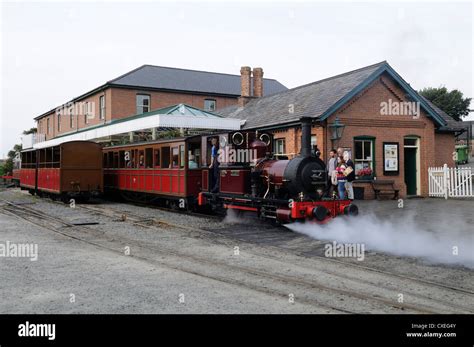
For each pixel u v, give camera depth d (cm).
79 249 966
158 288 667
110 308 578
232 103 3850
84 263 830
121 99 3328
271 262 837
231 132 1355
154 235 1148
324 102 1973
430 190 2103
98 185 2169
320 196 1168
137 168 2073
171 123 2059
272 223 1293
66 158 2100
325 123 1897
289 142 2048
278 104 2400
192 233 1173
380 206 1680
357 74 2080
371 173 1975
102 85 3347
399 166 2062
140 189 2038
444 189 2012
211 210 1686
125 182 2209
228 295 632
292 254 905
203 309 574
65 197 2131
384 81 2020
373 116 2003
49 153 2291
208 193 1501
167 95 3525
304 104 2122
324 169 1184
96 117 3553
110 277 730
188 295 633
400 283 693
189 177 1659
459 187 1994
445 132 2328
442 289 661
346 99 1892
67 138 3022
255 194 1278
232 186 1366
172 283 695
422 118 2119
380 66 1966
